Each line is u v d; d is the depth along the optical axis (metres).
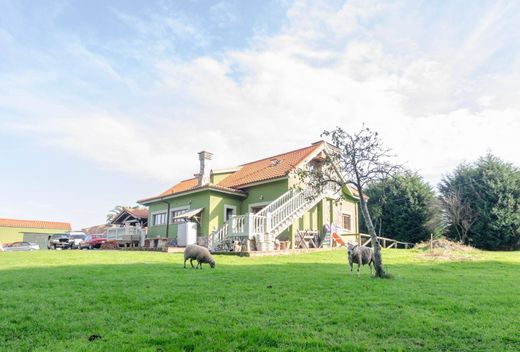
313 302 6.78
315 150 24.97
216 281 9.05
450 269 13.00
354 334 5.07
